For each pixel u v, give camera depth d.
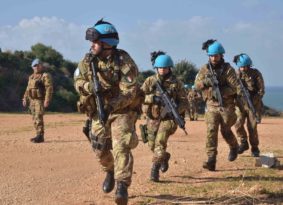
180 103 9.23
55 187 8.80
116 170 6.63
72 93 52.56
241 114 12.14
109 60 6.88
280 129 21.44
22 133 18.33
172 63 9.27
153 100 9.22
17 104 49.78
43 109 15.23
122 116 6.84
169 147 14.55
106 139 7.21
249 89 12.16
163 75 9.24
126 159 6.64
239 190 8.32
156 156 9.16
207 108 10.12
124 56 6.91
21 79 52.19
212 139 10.13
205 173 10.14
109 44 6.86
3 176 9.77
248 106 12.03
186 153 13.23
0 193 8.27
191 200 7.73
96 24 7.00
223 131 10.26
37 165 11.12
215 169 10.50
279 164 11.02
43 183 9.14
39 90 15.14
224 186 8.76
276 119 31.42
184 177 9.69
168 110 9.09
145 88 9.28
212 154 10.18
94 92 6.88
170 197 7.95
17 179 9.48
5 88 50.38
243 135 12.27
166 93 9.16
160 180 9.37
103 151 7.26
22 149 13.66
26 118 27.20
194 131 20.12
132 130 6.83
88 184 9.08
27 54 58.12
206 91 10.04
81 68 7.06
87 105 7.14
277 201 7.69
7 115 30.11
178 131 20.14
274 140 16.81
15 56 55.59
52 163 11.44
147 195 8.09
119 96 6.71
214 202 7.62
